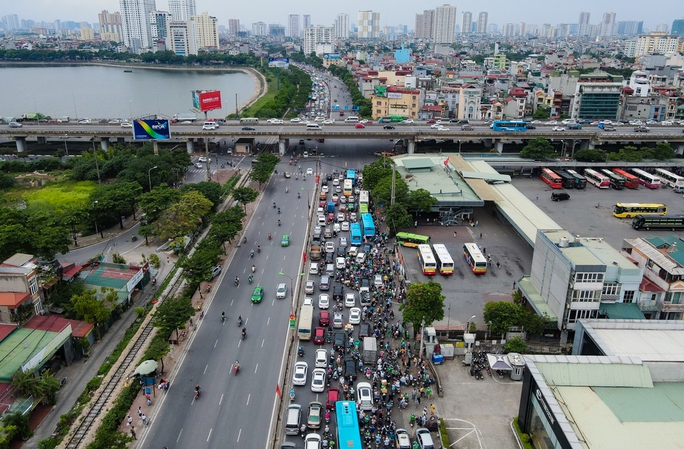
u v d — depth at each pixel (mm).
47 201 172000
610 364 76688
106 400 88125
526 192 199625
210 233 141500
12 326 97312
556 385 74625
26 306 102375
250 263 138000
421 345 97250
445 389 90688
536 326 101375
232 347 102750
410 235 147500
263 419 84750
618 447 63688
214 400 88562
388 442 77188
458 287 125375
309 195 191625
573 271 97875
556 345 102500
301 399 88312
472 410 85938
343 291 122438
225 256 141875
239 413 85875
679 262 107688
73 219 143250
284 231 159375
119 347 102125
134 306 117875
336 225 157875
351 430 75875
